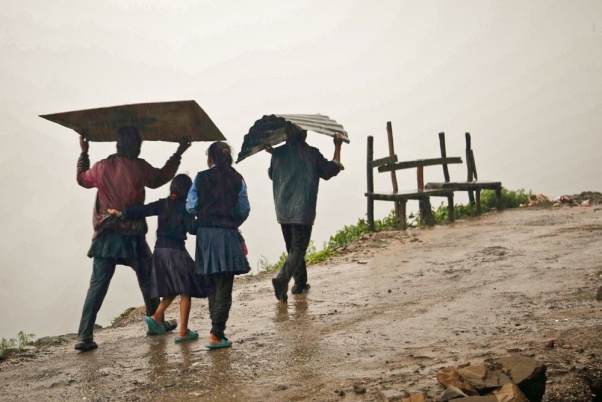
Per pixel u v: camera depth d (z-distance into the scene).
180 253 6.97
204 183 6.65
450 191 14.66
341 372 5.50
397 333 6.64
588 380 4.75
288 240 9.01
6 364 6.88
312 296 8.94
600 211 14.79
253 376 5.60
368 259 11.27
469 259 10.39
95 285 7.09
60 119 6.98
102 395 5.41
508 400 4.17
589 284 7.99
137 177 7.12
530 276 8.83
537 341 5.83
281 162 8.60
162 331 7.24
